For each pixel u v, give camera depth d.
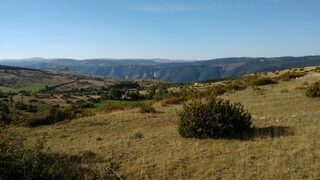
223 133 14.34
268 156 11.08
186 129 14.66
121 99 64.69
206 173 9.99
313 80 35.66
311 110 19.22
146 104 28.91
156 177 10.03
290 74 42.03
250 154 11.45
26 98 78.25
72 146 14.38
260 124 16.34
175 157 11.71
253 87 33.69
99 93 123.00
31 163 8.86
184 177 9.90
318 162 10.11
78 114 25.33
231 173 9.88
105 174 10.07
